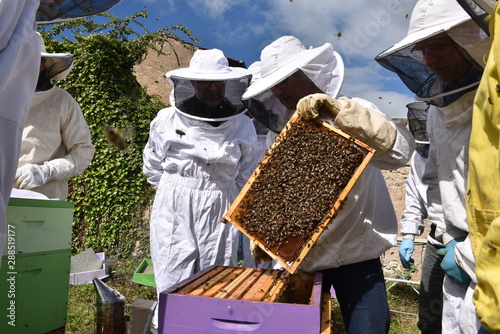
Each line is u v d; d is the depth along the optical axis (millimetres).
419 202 4531
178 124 4219
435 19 2084
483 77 1424
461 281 2324
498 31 1326
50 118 4027
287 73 2508
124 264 7535
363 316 2531
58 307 2535
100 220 7801
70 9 2525
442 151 2559
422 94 2328
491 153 1403
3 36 1707
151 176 4742
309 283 2576
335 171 2127
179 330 1911
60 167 4016
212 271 2596
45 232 2412
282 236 2146
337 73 2604
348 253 2506
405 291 6680
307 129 2254
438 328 3619
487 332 1613
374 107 2488
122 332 2195
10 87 1758
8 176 1729
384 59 2320
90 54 7828
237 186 4578
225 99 3947
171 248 4152
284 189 2195
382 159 2240
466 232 2547
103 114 7871
